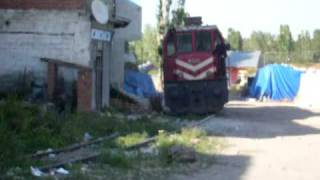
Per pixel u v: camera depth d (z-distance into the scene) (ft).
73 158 49.55
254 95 180.45
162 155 53.47
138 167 48.80
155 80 191.62
